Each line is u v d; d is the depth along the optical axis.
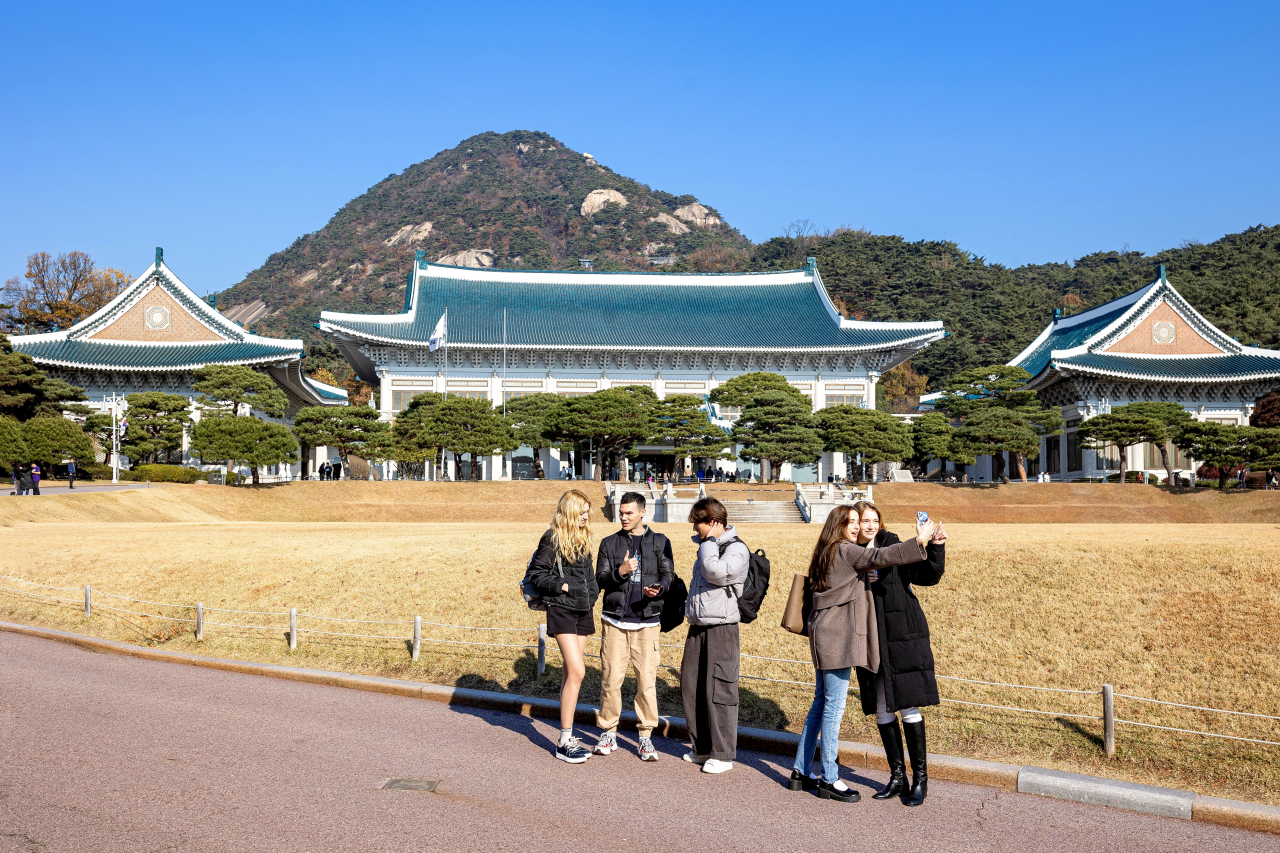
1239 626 11.93
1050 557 15.41
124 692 12.94
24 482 45.88
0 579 22.34
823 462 85.62
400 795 8.39
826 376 87.25
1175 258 171.75
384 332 81.31
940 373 145.88
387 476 80.31
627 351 84.06
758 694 12.10
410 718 11.63
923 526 8.03
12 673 14.27
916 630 8.47
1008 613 13.61
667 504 50.56
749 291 95.88
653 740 10.79
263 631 16.81
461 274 93.44
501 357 83.81
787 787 8.98
